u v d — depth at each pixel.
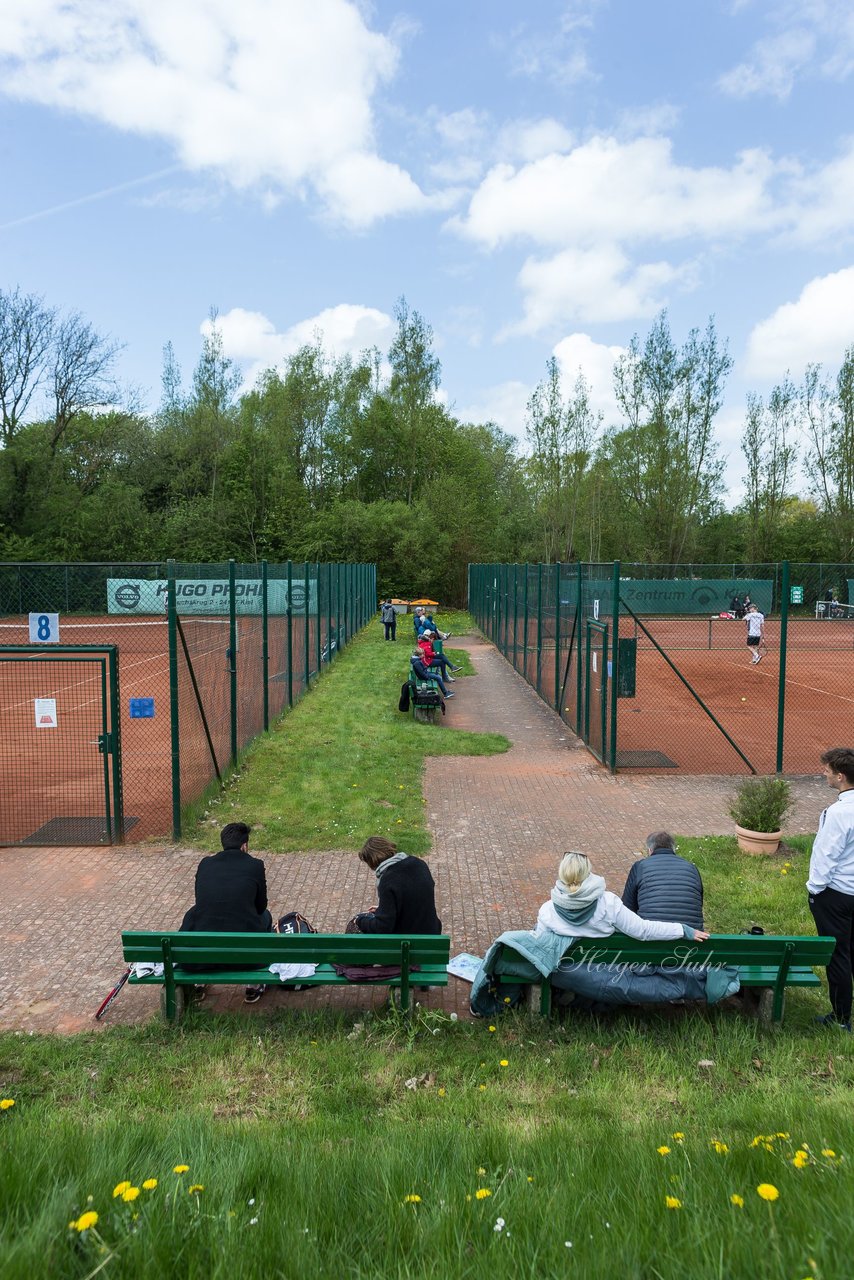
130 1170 3.39
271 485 52.69
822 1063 4.88
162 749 13.06
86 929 6.82
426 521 51.12
